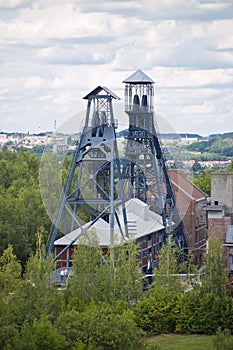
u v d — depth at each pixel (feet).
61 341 158.40
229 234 295.89
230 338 172.24
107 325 169.58
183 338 217.56
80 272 212.64
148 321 220.64
